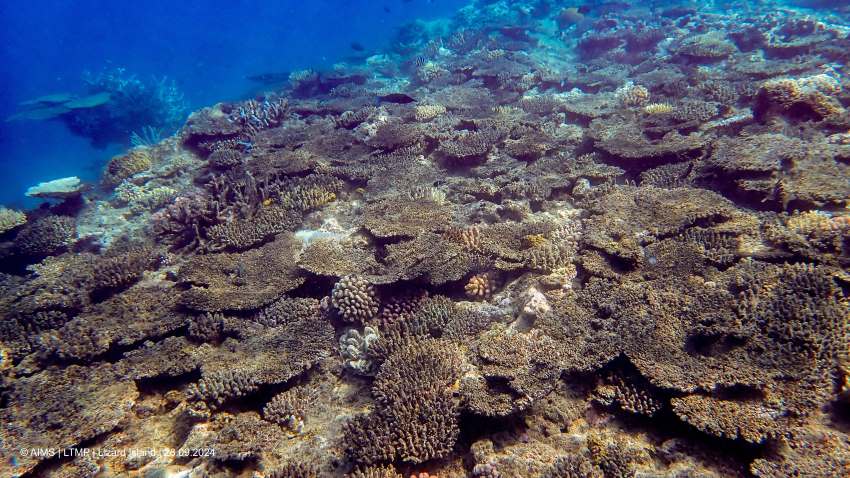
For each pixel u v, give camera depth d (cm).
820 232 148
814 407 112
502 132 265
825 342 119
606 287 150
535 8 668
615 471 113
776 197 173
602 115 282
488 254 174
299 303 171
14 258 240
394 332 152
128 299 183
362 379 149
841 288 132
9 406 144
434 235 181
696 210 172
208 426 140
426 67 511
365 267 175
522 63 472
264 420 140
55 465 132
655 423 122
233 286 182
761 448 110
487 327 153
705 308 134
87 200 277
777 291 132
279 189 238
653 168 217
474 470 118
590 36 517
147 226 244
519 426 128
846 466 103
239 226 213
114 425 139
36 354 164
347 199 233
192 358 157
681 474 110
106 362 161
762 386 116
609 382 129
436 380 132
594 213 186
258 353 155
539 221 185
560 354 134
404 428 124
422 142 270
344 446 129
